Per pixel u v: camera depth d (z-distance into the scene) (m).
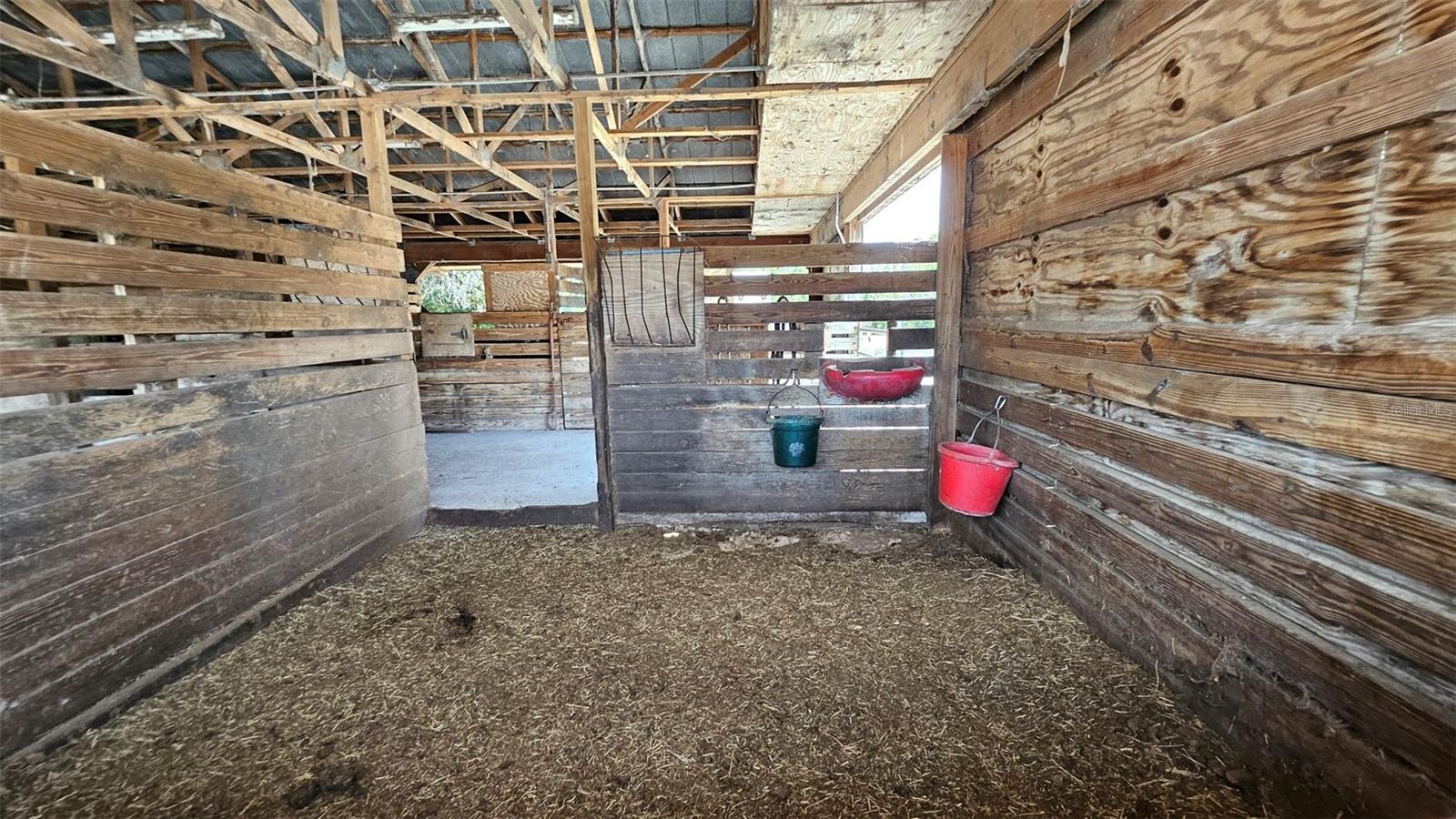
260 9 3.01
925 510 3.32
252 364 2.26
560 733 1.67
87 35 2.39
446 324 6.38
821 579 2.59
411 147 4.95
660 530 3.26
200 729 1.71
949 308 3.00
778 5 2.21
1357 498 1.14
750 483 3.33
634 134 3.92
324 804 1.44
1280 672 1.34
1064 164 2.05
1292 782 1.31
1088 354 1.95
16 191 1.53
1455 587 0.99
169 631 1.95
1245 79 1.31
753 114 4.53
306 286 2.54
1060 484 2.23
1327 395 1.17
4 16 3.21
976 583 2.47
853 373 2.82
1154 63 1.59
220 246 2.13
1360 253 1.09
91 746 1.64
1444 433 0.98
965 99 2.54
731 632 2.17
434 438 6.05
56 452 1.64
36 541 1.59
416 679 1.93
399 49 3.67
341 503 2.72
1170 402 1.60
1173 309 1.58
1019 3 2.07
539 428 6.49
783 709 1.75
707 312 3.20
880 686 1.83
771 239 8.29
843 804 1.41
